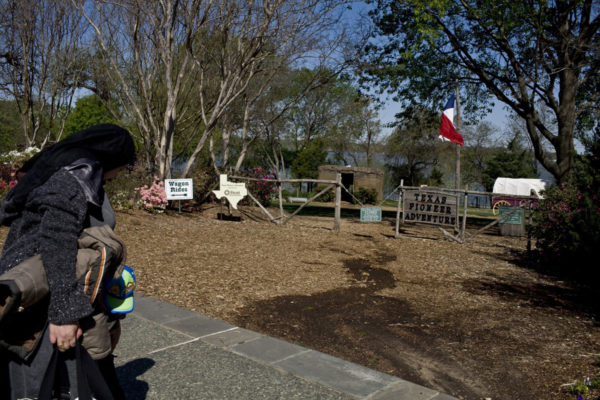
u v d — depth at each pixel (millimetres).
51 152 1783
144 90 12984
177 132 16078
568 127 15812
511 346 4348
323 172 30938
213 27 13445
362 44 15156
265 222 13320
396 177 45062
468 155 46406
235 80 13469
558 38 15414
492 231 14375
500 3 14953
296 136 44719
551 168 16219
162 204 12555
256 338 4016
